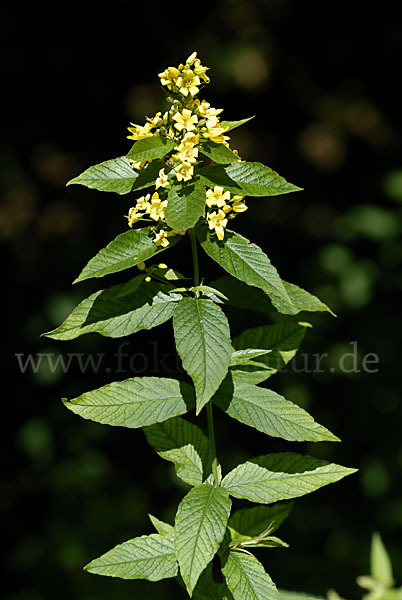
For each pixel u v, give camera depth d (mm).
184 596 5949
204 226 2338
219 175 2322
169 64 7633
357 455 7023
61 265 7082
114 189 2330
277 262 7418
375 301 7094
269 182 2297
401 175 7211
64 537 6543
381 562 3014
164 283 2436
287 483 2424
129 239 2307
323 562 6492
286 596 2701
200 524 2199
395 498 6805
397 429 6969
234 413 2352
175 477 6836
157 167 2340
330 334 7055
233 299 2506
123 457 7023
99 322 2355
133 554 2439
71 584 6324
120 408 2361
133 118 7535
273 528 2541
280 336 2656
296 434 2289
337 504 6898
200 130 2293
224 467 6734
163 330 6656
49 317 6906
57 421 6973
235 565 2377
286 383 6992
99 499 6801
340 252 7152
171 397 2402
